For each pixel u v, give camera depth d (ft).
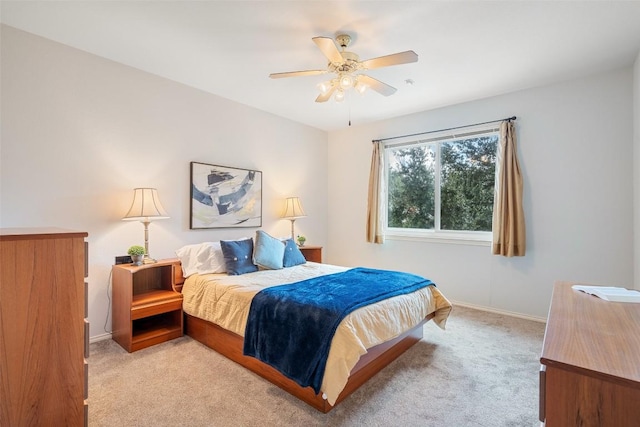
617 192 9.71
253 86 11.30
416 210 14.47
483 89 11.30
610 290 5.24
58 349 3.82
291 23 7.43
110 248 9.45
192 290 9.37
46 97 8.26
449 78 10.36
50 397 3.77
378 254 15.39
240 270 9.91
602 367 2.56
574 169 10.37
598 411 2.49
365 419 5.82
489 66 9.52
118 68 9.55
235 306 7.88
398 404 6.28
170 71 10.13
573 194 10.40
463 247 12.77
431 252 13.66
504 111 11.72
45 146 8.26
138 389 6.71
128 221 9.80
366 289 7.78
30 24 7.59
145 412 5.94
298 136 15.65
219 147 12.28
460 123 12.82
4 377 3.48
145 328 9.48
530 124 11.17
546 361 2.70
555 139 10.70
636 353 2.85
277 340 6.66
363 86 8.48
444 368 7.72
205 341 8.98
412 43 8.23
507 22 7.29
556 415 2.65
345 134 16.66
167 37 8.11
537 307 11.09
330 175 17.26
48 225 8.32
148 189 9.48
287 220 15.02
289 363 6.28
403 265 14.52
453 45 8.32
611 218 9.80
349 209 16.51
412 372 7.52
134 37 8.13
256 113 13.64
